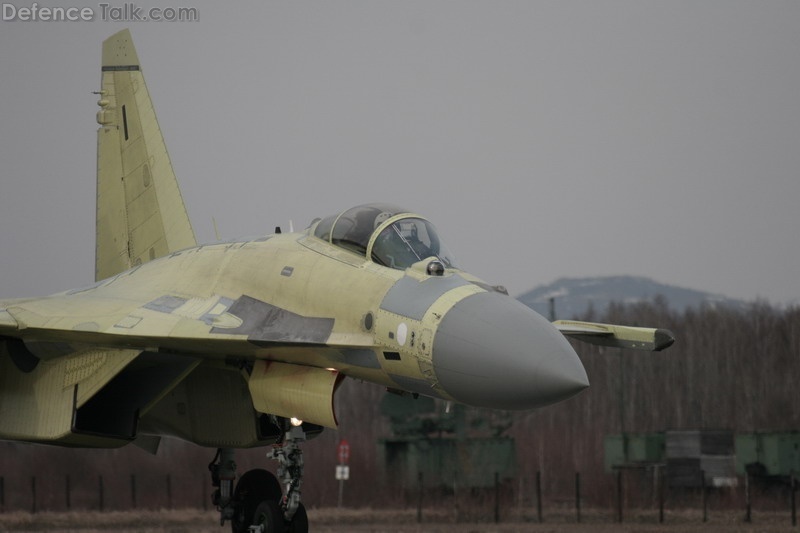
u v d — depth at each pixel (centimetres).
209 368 5088
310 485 10925
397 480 10944
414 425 11206
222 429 5056
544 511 9525
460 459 10912
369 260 4478
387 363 4219
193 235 6053
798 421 15838
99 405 4859
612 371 17438
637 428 15862
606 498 10319
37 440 4797
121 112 6438
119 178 6375
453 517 8931
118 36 6500
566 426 15362
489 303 4116
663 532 7231
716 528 7606
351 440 13725
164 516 8438
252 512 5069
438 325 4053
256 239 4962
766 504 10200
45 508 9606
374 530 7431
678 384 17338
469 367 3959
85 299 5006
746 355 18000
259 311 4531
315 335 4309
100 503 9375
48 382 4884
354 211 4678
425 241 4534
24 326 4641
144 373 4928
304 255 4625
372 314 4259
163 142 6234
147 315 4628
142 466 11025
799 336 17862
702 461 11356
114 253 6350
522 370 3900
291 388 4525
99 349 4741
